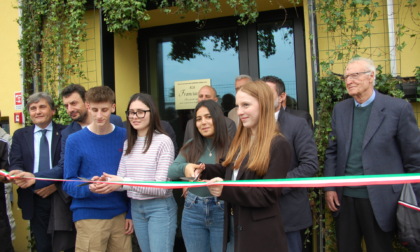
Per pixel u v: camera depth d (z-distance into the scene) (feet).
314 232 9.86
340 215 8.27
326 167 8.54
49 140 9.98
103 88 8.00
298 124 8.03
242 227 5.55
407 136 7.47
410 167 7.49
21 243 12.80
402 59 9.64
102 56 11.52
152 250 7.47
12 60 13.35
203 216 7.48
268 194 5.31
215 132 7.70
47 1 12.47
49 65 12.53
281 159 5.43
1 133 11.20
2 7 13.48
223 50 12.66
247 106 5.65
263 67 12.13
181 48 13.15
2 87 13.47
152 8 11.44
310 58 10.14
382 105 7.80
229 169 6.23
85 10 12.13
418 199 7.48
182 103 13.11
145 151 7.71
